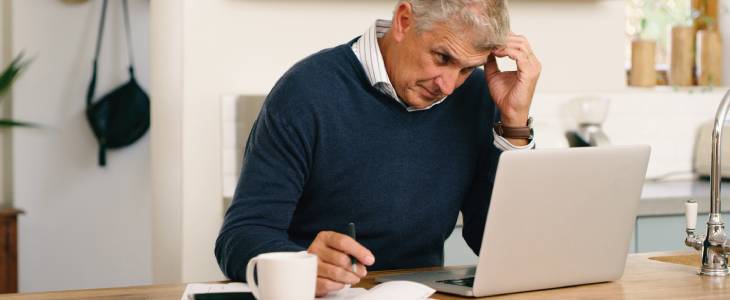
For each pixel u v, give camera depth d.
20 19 4.23
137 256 4.50
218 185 3.03
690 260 2.05
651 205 3.08
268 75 3.13
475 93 2.04
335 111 1.85
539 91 3.46
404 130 1.92
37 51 4.27
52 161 4.33
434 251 2.03
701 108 3.74
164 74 3.00
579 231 1.65
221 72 3.06
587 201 1.64
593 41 3.54
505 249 1.56
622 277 1.79
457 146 1.99
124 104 4.34
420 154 1.94
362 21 3.24
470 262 3.00
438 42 1.73
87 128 4.37
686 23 4.05
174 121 3.00
